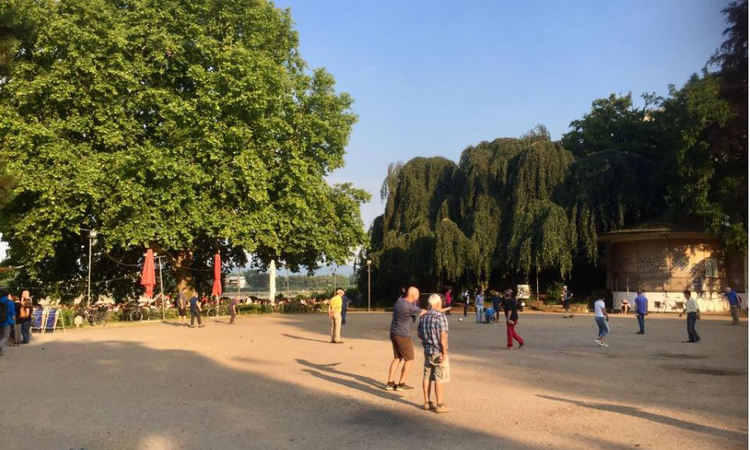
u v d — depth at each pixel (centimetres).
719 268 3509
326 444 702
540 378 1155
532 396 973
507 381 1121
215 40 2956
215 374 1229
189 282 3459
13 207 2802
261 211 3048
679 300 3525
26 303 1886
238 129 2839
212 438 732
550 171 3878
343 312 2755
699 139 3009
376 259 4406
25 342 1895
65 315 2641
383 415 848
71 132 2775
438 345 866
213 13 3053
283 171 3170
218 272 3244
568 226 3681
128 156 2669
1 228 2788
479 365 1337
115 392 1034
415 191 4503
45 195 2572
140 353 1602
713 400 933
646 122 4653
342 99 3647
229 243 3406
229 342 1892
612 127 4812
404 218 4509
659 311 3562
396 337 1039
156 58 2844
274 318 3278
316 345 1792
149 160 2683
